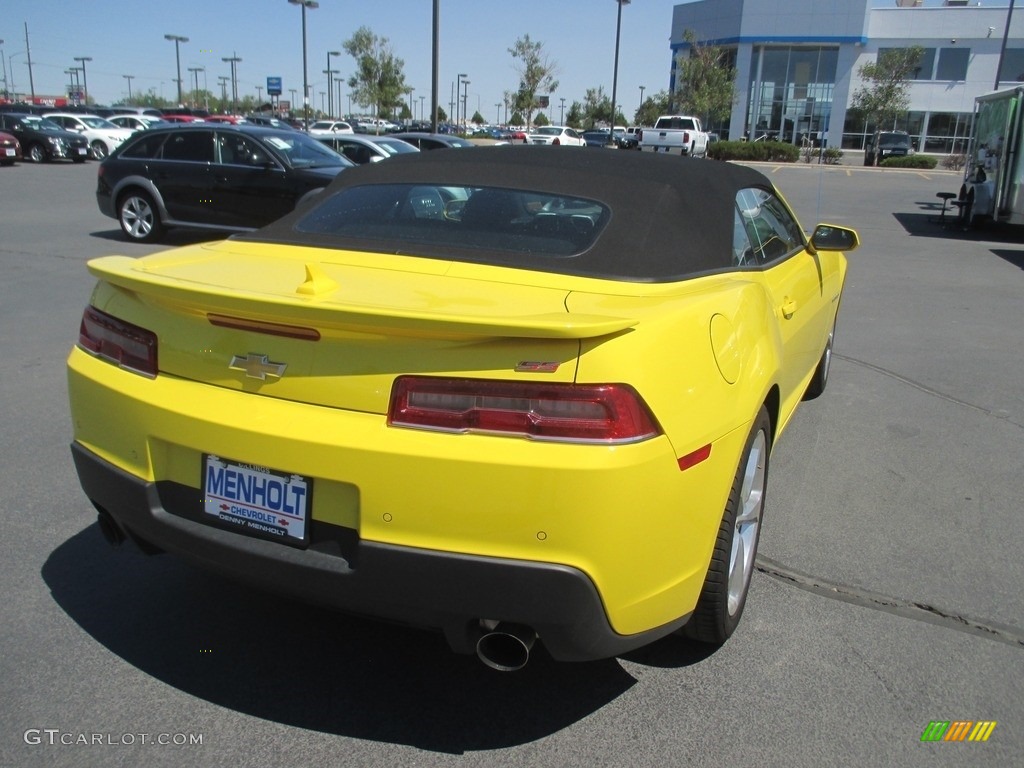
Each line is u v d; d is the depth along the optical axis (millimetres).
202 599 3105
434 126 21359
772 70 51312
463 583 2100
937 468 4449
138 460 2451
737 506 2611
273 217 11125
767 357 2875
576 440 2053
